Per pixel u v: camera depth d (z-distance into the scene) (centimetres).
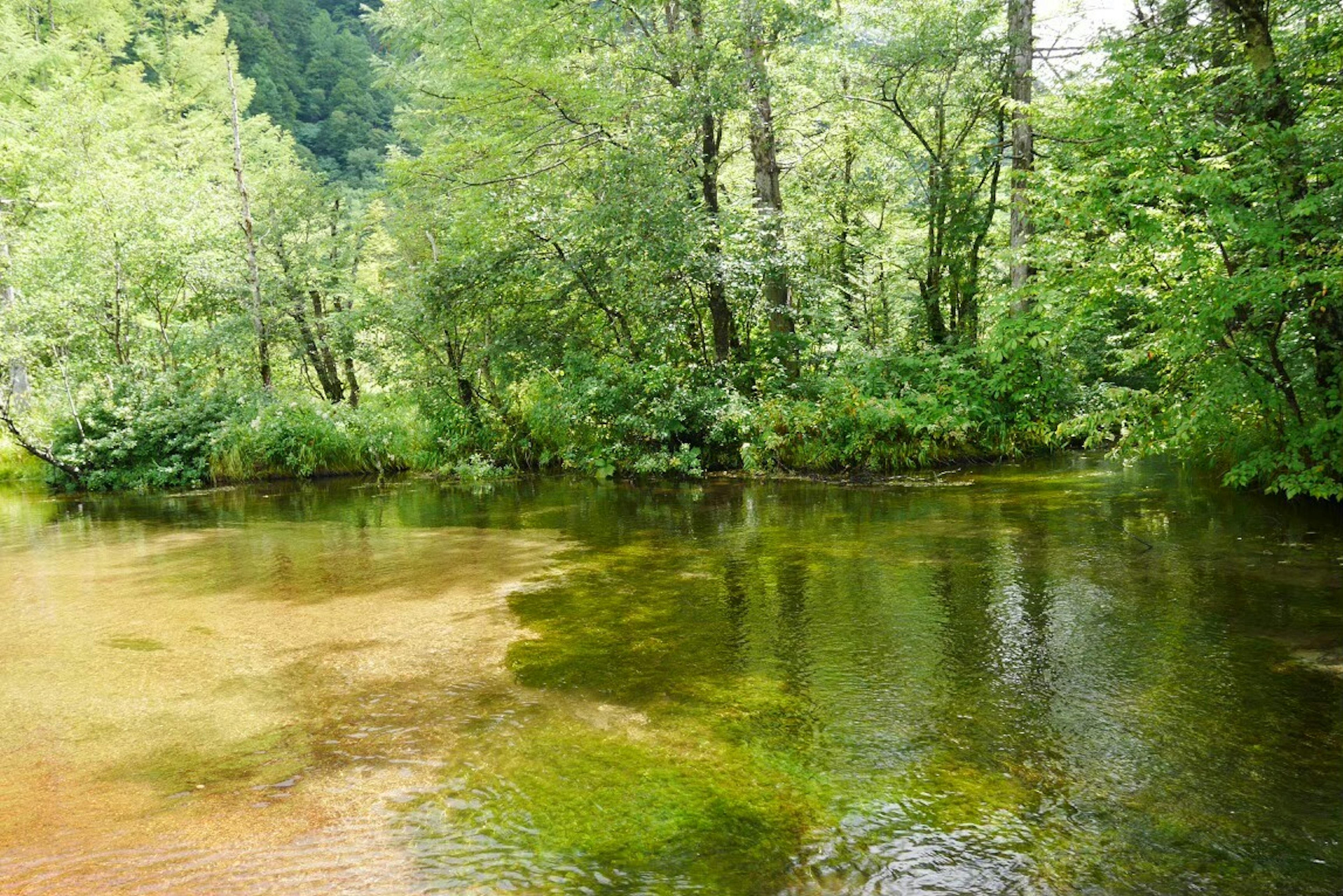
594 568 633
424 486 1241
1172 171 716
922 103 1611
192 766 319
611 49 1334
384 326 1644
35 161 1852
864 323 1872
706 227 1223
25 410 1533
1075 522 736
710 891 231
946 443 1169
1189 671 384
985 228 1577
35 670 435
